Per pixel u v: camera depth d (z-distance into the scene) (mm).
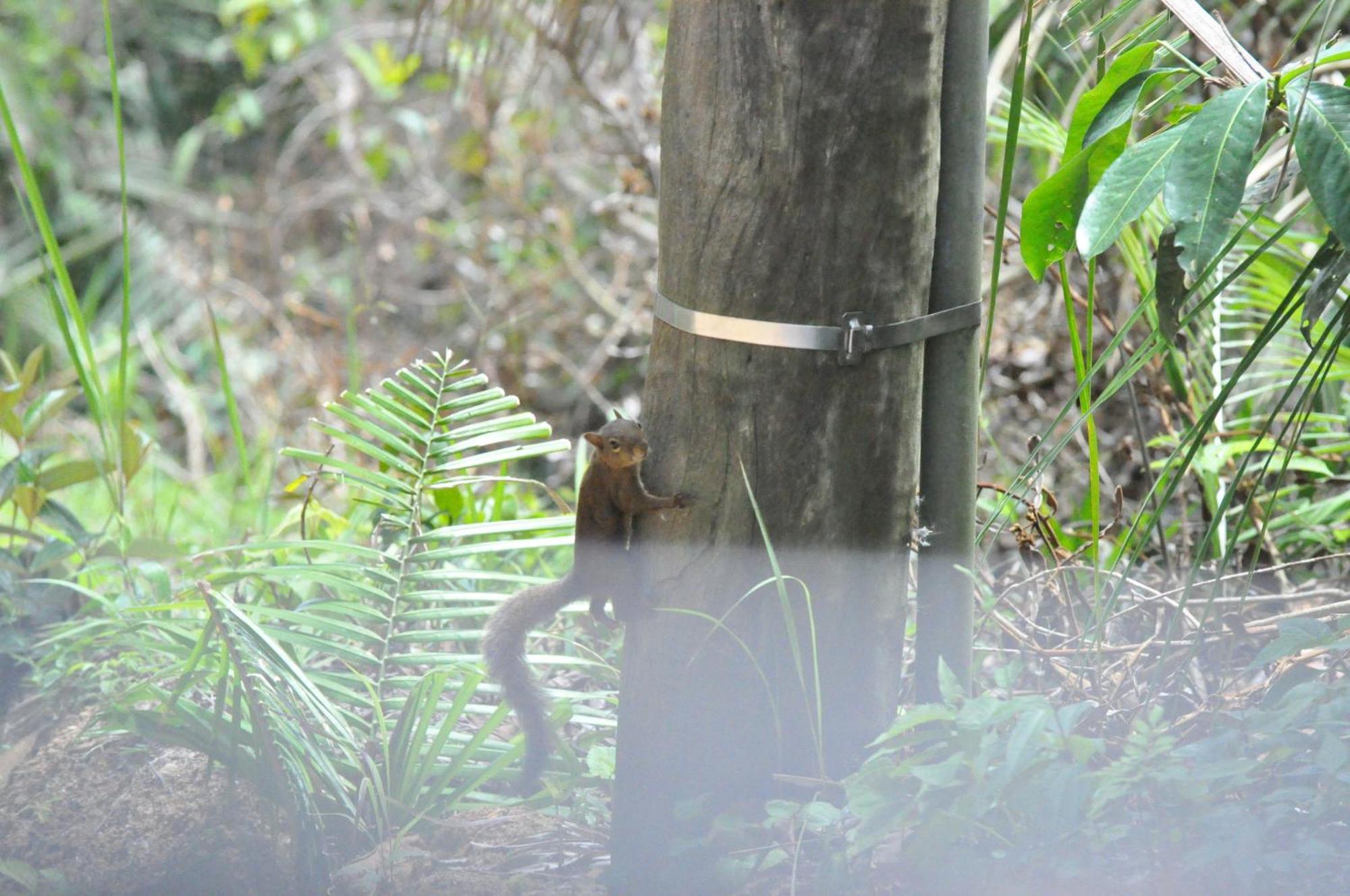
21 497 8078
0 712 7168
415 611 6531
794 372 4785
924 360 5211
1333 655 5699
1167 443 8023
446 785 5531
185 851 5551
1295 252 8141
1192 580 5617
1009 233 9016
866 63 4613
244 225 19000
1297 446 8086
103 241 18953
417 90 19047
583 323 14797
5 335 17938
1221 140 4367
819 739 4977
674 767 5047
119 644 7062
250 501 11922
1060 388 10469
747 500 4891
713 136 4727
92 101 20984
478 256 15078
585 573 5102
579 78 11398
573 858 5465
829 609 4988
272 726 5383
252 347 17562
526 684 5363
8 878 5289
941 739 4828
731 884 4742
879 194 4711
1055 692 5988
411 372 7395
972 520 5320
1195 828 4402
